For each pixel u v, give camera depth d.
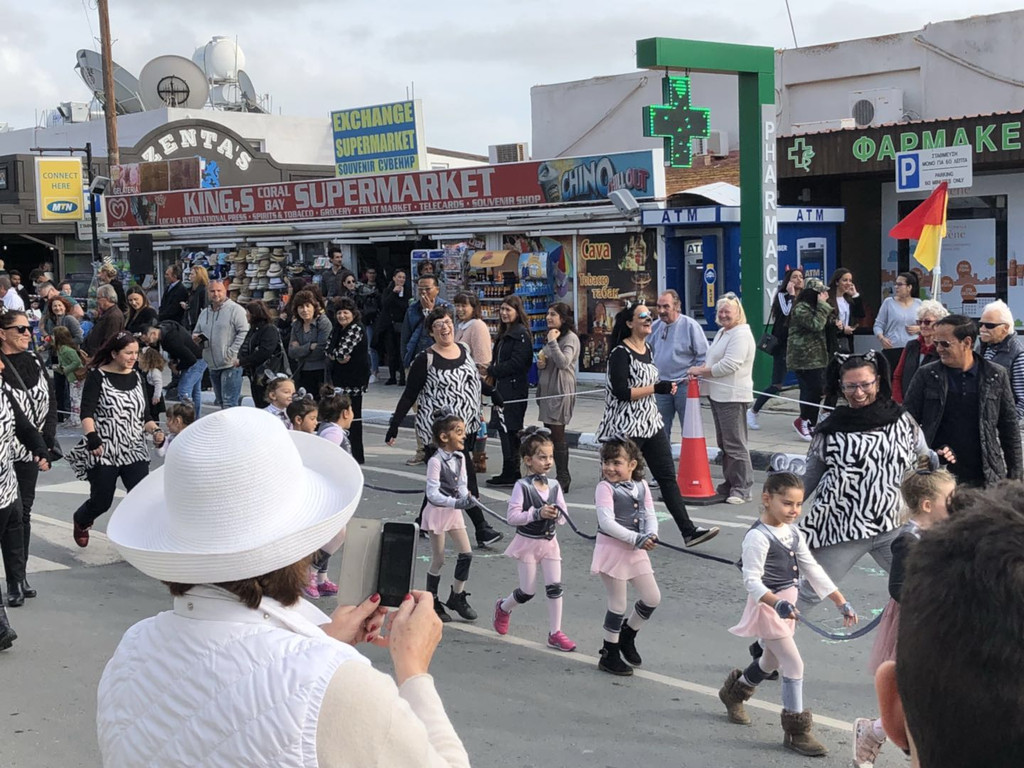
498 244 19.69
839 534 6.28
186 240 25.64
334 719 2.14
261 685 2.18
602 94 26.05
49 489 12.71
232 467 2.32
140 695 2.29
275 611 2.35
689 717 6.15
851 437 6.21
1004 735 1.48
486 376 12.32
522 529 7.25
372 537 2.73
